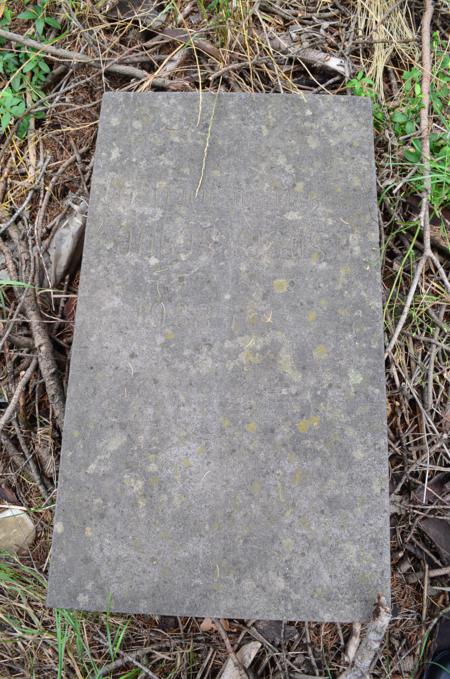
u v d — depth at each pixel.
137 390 1.15
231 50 1.43
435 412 1.35
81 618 1.27
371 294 1.17
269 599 1.10
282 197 1.20
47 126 1.47
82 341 1.17
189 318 1.17
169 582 1.11
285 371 1.15
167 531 1.12
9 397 1.38
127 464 1.13
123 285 1.18
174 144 1.23
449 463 1.34
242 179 1.21
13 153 1.45
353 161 1.22
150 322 1.17
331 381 1.15
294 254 1.18
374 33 1.46
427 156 1.35
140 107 1.24
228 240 1.19
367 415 1.14
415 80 1.42
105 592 1.11
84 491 1.13
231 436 1.14
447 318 1.40
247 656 1.27
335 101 1.24
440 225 1.40
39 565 1.33
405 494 1.33
